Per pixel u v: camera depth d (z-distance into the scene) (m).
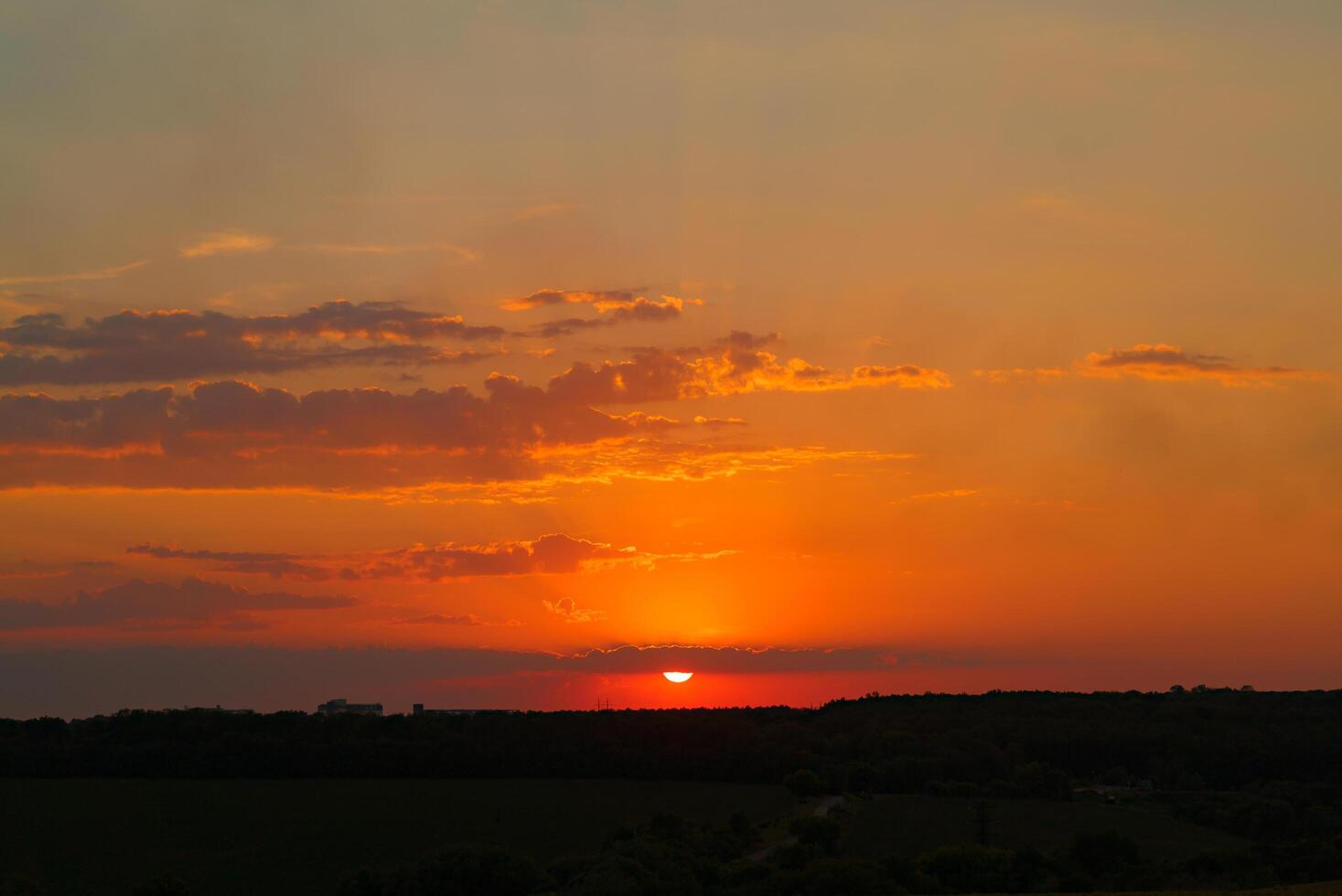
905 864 86.50
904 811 121.88
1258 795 121.38
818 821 100.50
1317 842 93.75
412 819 118.38
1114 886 85.75
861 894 77.75
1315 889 70.19
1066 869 90.81
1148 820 115.69
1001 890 86.00
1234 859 92.31
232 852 103.62
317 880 93.88
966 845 94.25
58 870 96.44
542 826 115.12
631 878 78.50
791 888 79.25
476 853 86.69
